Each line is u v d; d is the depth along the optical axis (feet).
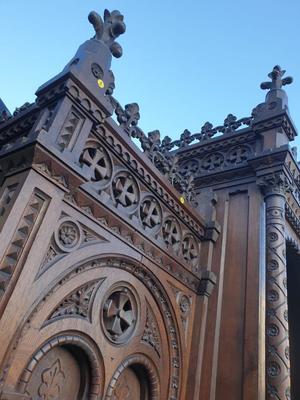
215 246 15.35
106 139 10.11
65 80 8.86
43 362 7.98
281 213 14.83
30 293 7.11
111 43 10.76
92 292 9.11
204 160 18.83
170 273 12.42
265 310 13.03
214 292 14.16
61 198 8.16
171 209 13.24
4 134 10.50
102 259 9.50
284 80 18.49
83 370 8.82
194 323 13.29
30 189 7.47
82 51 9.69
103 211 9.66
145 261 11.16
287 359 11.99
